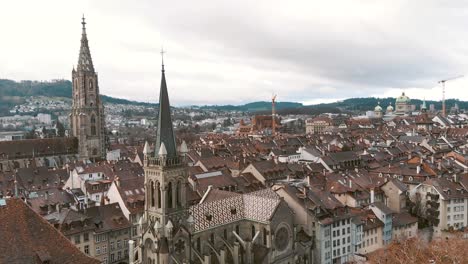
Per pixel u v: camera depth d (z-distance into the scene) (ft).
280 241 342.85
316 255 379.76
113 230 383.04
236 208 344.90
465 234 455.22
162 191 280.31
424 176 542.57
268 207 339.77
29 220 162.40
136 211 412.16
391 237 440.45
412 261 339.16
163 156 278.87
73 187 534.37
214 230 319.68
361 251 414.21
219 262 310.24
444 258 345.51
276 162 606.14
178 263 281.13
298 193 401.90
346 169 624.59
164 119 288.51
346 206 415.03
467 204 495.82
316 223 378.53
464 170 620.08
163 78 288.51
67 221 356.18
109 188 466.29
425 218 494.59
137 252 299.17
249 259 325.62
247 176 551.59
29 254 153.48
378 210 433.48
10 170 644.27
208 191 379.96
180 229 288.71
